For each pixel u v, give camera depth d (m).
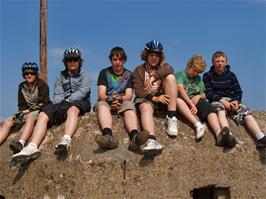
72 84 5.04
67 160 4.61
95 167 4.51
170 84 4.89
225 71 5.26
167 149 4.72
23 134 4.91
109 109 4.84
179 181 4.69
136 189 4.56
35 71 5.12
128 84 4.96
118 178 4.54
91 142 4.67
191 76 5.20
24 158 4.65
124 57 4.93
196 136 4.91
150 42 4.91
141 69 5.00
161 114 5.12
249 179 4.96
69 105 4.94
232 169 4.90
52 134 4.95
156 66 4.98
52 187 4.62
